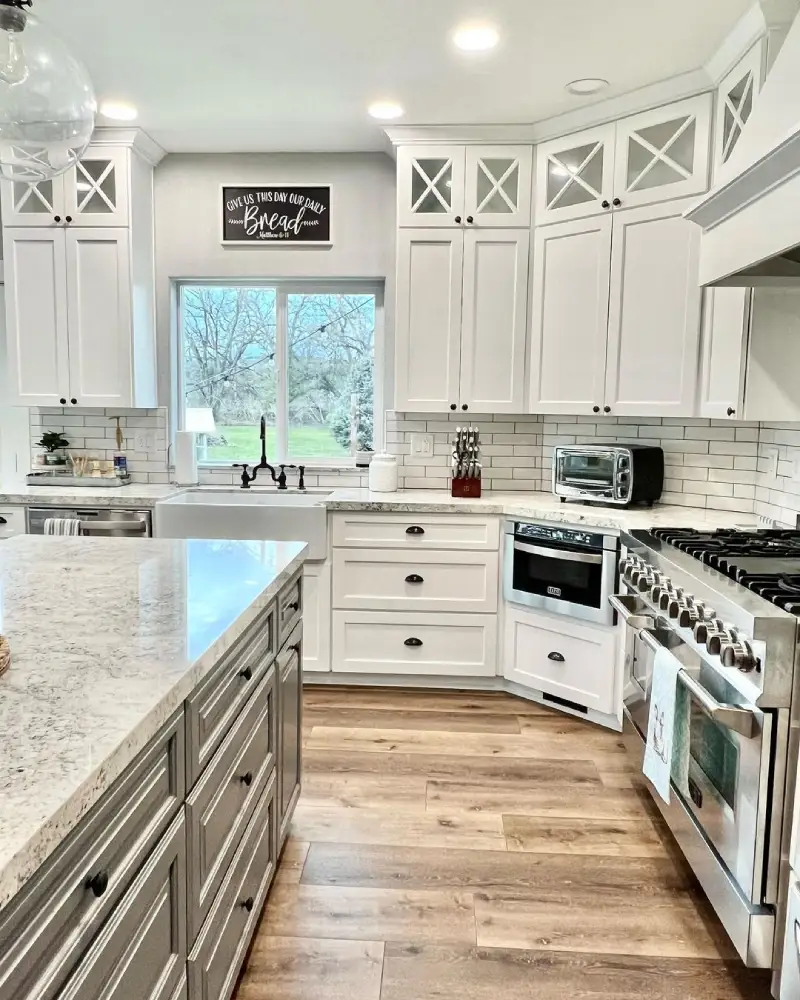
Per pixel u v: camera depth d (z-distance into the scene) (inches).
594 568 117.7
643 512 122.4
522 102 123.8
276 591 72.3
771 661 59.6
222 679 55.8
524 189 135.6
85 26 100.2
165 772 44.1
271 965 68.4
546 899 78.5
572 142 129.4
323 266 153.3
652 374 122.0
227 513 134.6
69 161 70.1
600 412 128.5
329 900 77.5
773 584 67.9
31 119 64.6
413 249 139.5
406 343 141.4
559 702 128.0
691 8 94.1
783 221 65.7
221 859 55.8
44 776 32.3
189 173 152.7
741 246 76.4
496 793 99.9
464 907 77.0
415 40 103.6
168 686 43.2
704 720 73.0
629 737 102.1
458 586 134.1
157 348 157.1
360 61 110.5
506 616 133.3
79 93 66.1
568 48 105.2
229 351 161.9
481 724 122.3
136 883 39.8
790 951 58.2
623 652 111.2
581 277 129.6
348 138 142.7
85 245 142.8
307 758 109.4
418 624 135.6
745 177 70.2
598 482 127.3
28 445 163.3
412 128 135.4
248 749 64.6
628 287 123.5
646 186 120.6
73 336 144.7
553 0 92.5
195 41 104.6
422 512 132.9
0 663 44.8
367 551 134.7
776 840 61.4
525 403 140.3
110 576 72.1
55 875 30.9
